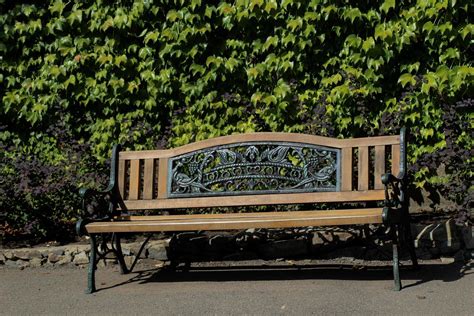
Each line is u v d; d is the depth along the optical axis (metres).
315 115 6.16
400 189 4.85
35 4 6.78
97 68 6.74
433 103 5.99
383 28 6.01
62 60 6.80
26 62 6.83
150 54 6.57
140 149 6.64
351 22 6.07
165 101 6.65
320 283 4.80
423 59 6.08
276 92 6.30
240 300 4.45
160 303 4.48
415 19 5.91
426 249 5.37
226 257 5.69
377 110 6.21
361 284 4.72
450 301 4.21
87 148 6.39
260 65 6.36
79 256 5.72
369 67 6.05
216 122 6.53
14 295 4.89
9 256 5.79
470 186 5.66
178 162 5.54
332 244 5.52
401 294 4.41
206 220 4.83
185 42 6.48
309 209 6.21
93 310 4.41
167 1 6.46
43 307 4.55
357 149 5.48
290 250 5.59
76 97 6.72
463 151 5.67
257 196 5.33
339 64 6.27
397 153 5.01
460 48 5.94
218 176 5.50
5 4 6.81
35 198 6.20
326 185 5.23
